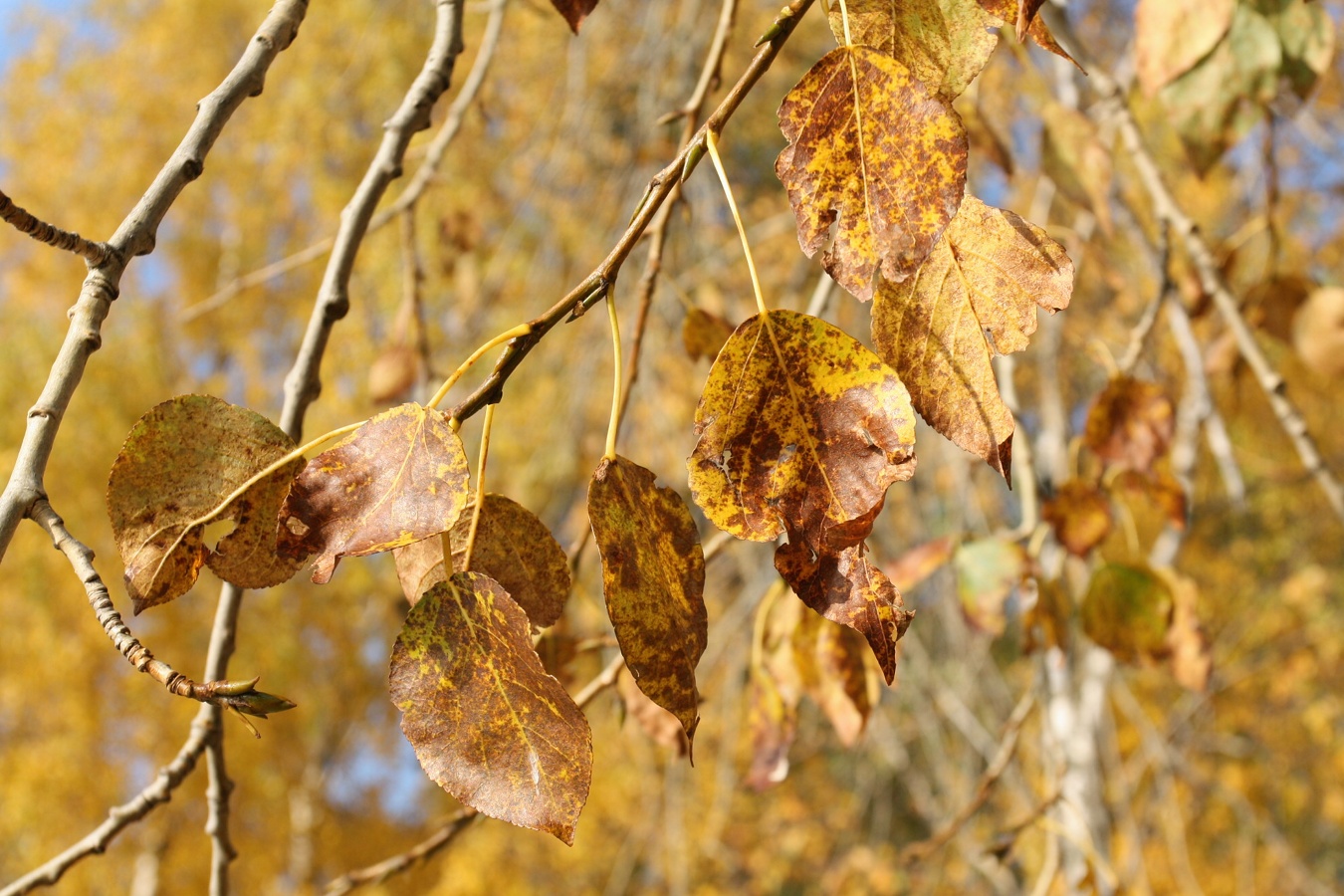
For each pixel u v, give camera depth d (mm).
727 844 5949
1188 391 2982
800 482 796
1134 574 1372
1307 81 1219
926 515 4484
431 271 3939
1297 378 3393
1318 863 6625
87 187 7844
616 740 5922
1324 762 6441
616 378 802
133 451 837
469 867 6105
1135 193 2637
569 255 4441
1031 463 1528
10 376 6828
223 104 913
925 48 835
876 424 795
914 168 806
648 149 2746
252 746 6859
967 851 4414
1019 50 1492
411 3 4824
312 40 5051
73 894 6309
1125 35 3637
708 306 1874
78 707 6391
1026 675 5770
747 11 3822
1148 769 5156
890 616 789
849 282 803
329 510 792
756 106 4215
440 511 791
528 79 4352
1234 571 6359
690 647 793
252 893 7121
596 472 792
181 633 6645
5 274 7812
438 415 801
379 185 1143
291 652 6887
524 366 4875
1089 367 4148
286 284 7309
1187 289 1849
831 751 6258
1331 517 6000
